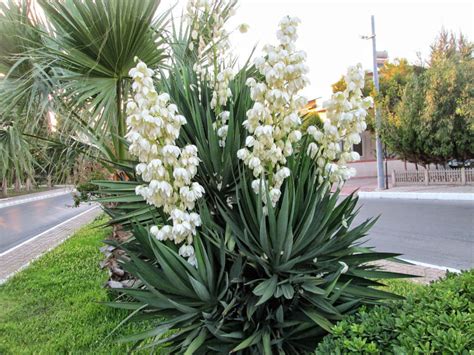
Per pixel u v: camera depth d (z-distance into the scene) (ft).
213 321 6.32
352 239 7.15
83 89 10.72
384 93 57.06
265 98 6.09
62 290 14.87
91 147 13.20
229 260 7.00
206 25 8.05
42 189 118.83
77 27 9.98
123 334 10.44
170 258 6.34
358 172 79.51
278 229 6.23
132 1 9.82
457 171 46.24
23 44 11.77
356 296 6.77
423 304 5.50
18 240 30.60
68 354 9.49
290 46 5.94
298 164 7.39
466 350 4.06
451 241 20.04
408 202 37.55
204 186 7.84
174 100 8.43
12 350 9.79
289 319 6.63
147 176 6.12
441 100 42.39
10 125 12.04
